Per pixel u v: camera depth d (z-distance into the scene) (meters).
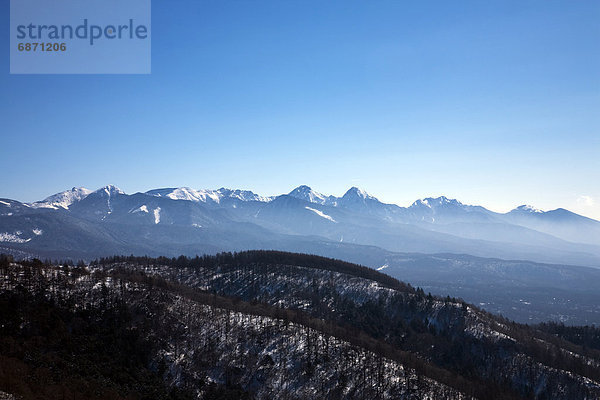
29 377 155.25
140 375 187.62
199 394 193.25
